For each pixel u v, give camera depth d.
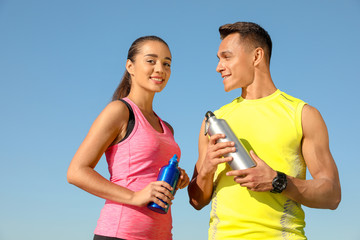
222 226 2.49
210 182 2.56
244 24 2.67
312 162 2.44
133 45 2.86
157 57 2.76
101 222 2.53
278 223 2.39
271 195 2.42
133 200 2.41
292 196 2.33
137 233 2.47
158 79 2.76
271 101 2.59
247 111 2.61
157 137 2.66
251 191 2.44
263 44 2.67
